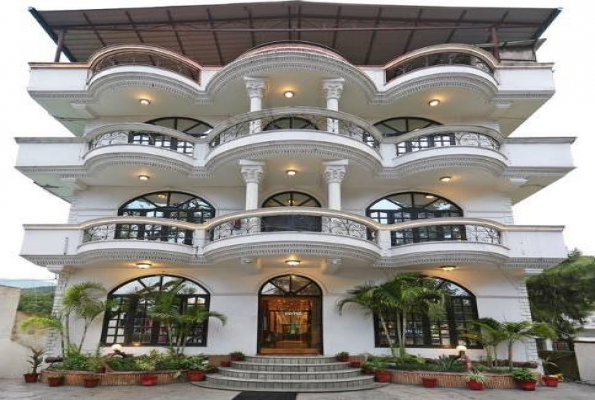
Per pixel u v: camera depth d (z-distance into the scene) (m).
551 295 18.27
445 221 12.17
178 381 10.62
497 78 14.37
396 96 14.22
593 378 12.09
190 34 16.28
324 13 15.48
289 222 11.04
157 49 14.48
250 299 12.82
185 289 13.00
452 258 11.78
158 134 13.65
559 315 18.33
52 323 11.23
